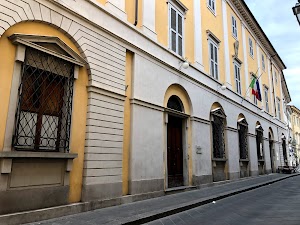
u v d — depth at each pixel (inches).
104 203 265.9
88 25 274.1
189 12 494.3
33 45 217.9
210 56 554.6
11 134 202.1
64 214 227.9
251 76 802.8
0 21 200.7
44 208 217.2
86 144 258.5
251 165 701.3
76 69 256.8
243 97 701.9
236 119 641.0
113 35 302.7
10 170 195.8
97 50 280.7
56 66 240.7
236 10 751.7
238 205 319.9
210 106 519.8
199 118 469.7
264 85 937.5
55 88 242.1
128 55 332.8
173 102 430.0
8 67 205.6
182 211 279.1
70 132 245.4
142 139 332.5
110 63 295.1
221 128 565.0
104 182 270.1
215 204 325.7
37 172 217.0
